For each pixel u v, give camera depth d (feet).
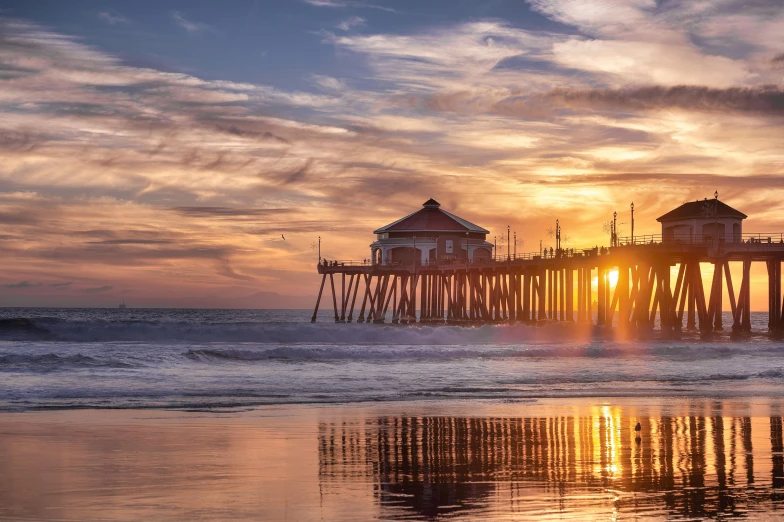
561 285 318.45
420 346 196.85
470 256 419.95
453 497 50.90
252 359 151.64
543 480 55.83
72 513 46.52
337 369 138.62
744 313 253.44
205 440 69.46
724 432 76.59
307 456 63.46
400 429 76.69
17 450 63.87
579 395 106.83
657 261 255.29
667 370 144.66
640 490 53.01
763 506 49.34
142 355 144.46
